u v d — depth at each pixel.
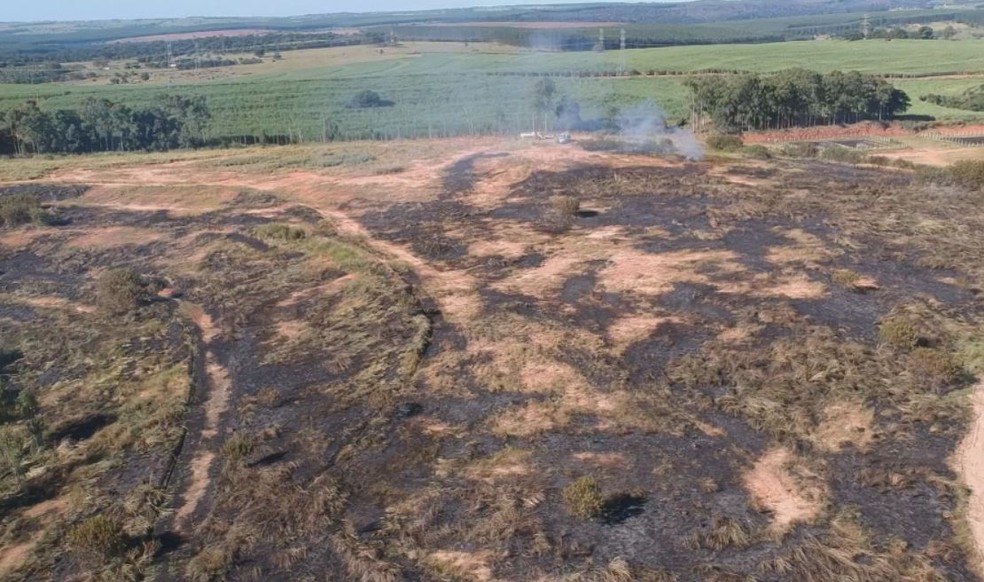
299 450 22.12
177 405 25.73
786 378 23.27
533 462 20.33
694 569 16.11
